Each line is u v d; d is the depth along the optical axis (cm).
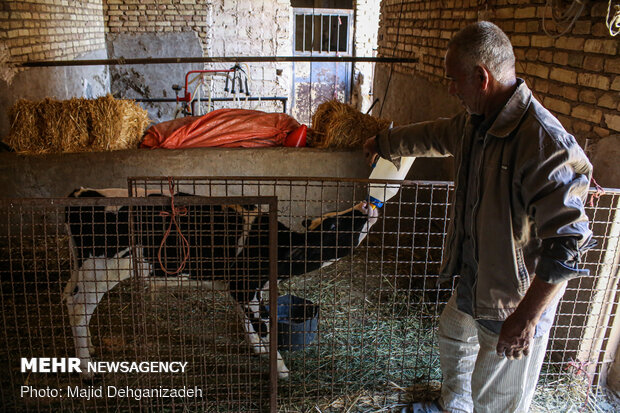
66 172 409
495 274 187
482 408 215
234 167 424
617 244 267
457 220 208
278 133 449
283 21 925
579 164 168
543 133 166
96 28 822
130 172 413
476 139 192
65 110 406
